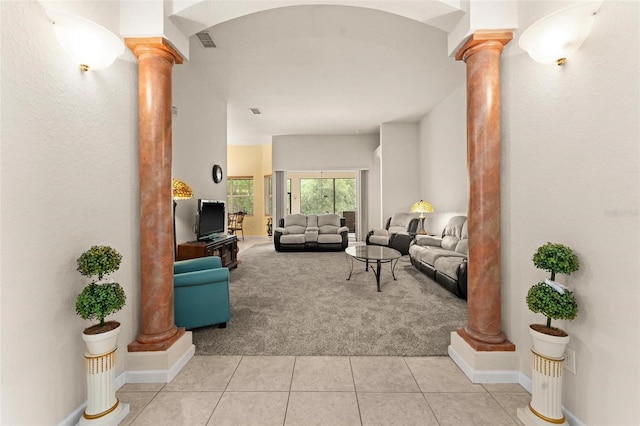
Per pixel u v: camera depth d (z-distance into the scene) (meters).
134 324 1.92
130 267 1.90
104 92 1.70
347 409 1.56
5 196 1.14
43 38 1.31
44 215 1.32
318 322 2.68
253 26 3.16
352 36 3.37
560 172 1.49
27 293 1.23
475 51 1.92
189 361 2.05
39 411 1.28
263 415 1.52
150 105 1.93
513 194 1.85
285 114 6.32
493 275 1.88
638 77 1.11
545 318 1.60
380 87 4.90
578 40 1.33
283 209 8.38
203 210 3.96
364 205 8.33
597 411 1.28
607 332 1.24
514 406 1.59
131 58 1.93
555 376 1.38
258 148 9.83
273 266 5.10
